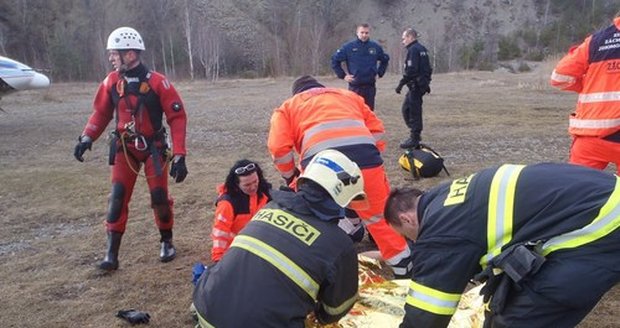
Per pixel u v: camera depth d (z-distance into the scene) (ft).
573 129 14.92
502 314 8.48
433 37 209.46
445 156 28.96
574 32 203.00
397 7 224.94
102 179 26.12
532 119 40.96
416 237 9.27
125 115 15.76
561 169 8.39
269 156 30.37
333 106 14.02
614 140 14.23
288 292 8.51
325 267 8.71
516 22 219.82
